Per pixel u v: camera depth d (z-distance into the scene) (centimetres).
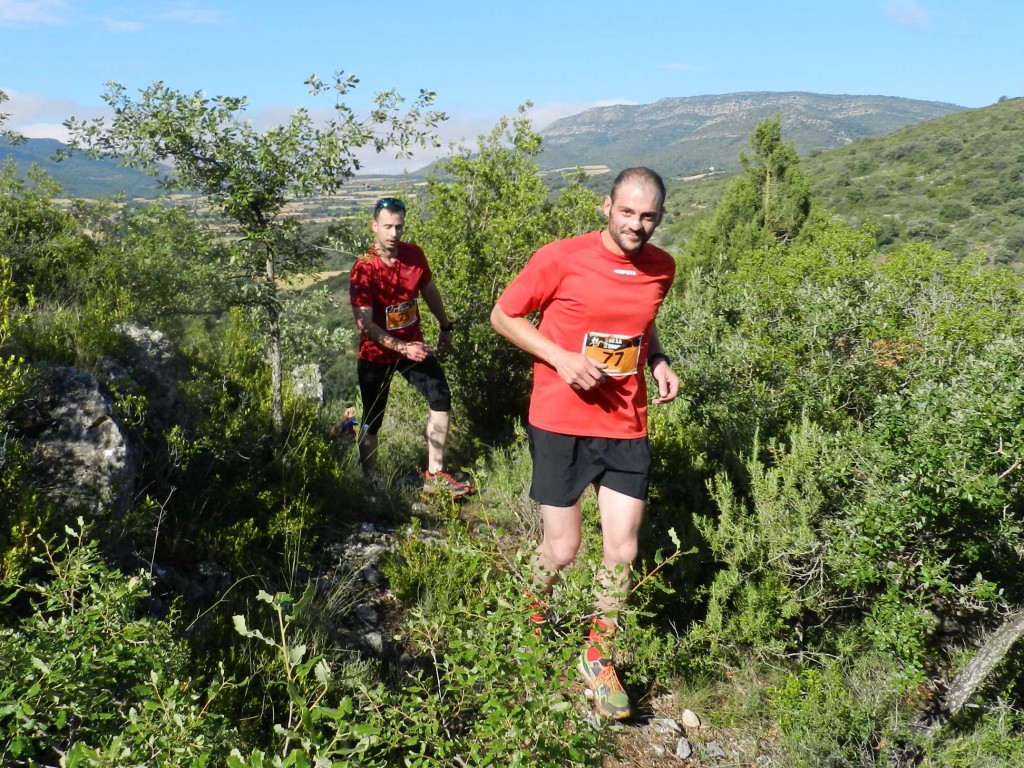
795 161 2533
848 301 565
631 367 329
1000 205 8606
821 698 347
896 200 9706
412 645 363
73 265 633
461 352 716
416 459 636
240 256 487
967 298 824
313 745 162
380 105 478
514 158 786
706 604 410
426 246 759
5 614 265
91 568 220
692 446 473
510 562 302
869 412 533
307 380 742
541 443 337
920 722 356
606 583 323
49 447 352
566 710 205
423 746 199
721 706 361
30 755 168
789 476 404
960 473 336
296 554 387
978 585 353
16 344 412
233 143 466
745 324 626
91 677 186
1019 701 392
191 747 168
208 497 419
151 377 472
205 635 307
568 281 322
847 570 370
